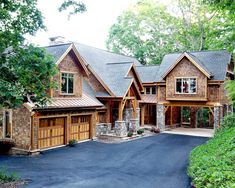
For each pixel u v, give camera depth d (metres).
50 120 18.36
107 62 29.72
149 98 30.97
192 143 21.59
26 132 16.75
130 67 26.59
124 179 11.74
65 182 11.16
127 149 18.80
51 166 13.91
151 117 33.34
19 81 10.73
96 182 11.26
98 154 17.05
